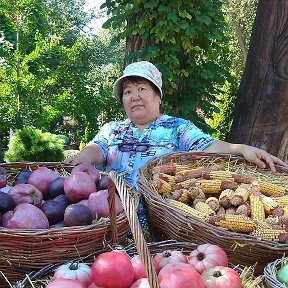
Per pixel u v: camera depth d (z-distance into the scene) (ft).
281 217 7.20
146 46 14.74
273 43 12.07
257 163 9.57
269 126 12.19
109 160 10.45
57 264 5.71
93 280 4.84
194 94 15.97
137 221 4.31
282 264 5.86
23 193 6.71
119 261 4.76
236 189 8.09
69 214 6.21
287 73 11.91
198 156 9.71
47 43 32.50
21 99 28.71
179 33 14.97
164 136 10.21
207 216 7.09
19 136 21.58
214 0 15.79
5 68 29.09
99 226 6.09
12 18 29.17
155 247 6.20
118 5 15.46
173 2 14.23
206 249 5.53
